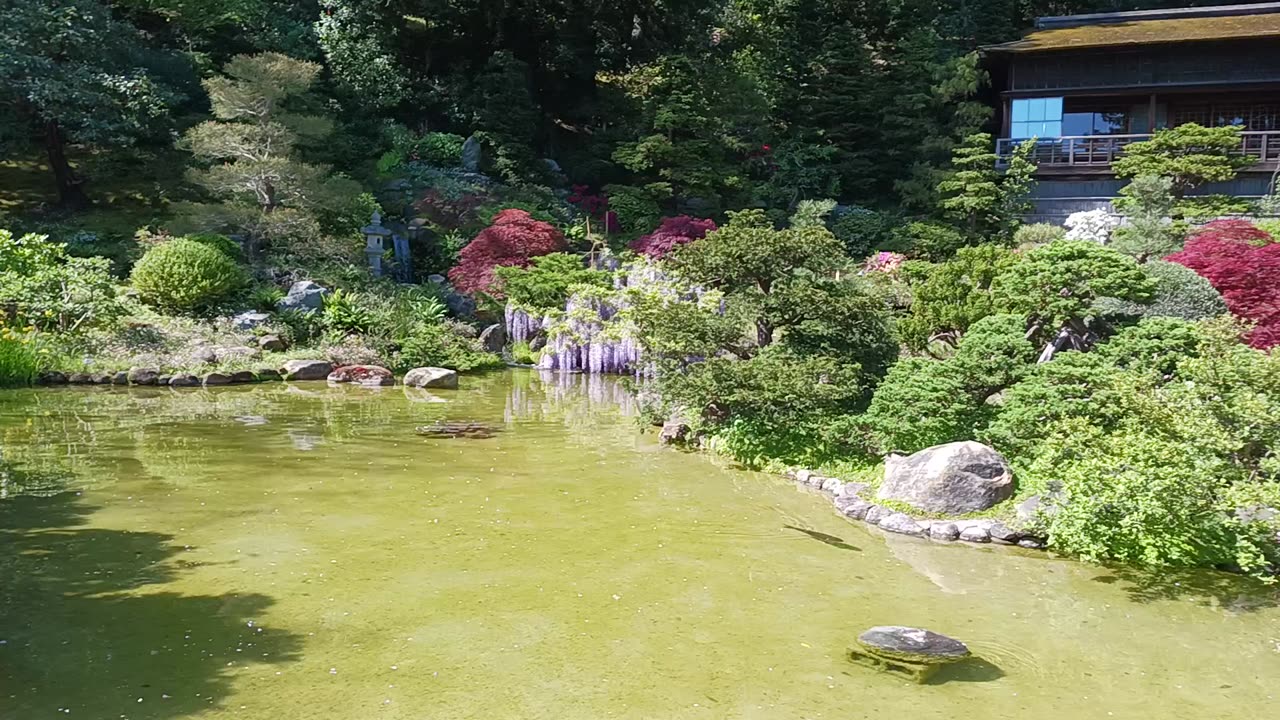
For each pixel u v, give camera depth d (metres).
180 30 24.78
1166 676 4.45
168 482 7.75
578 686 4.14
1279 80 22.73
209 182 18.55
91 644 4.42
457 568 5.75
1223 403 6.34
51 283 14.62
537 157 27.27
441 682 4.13
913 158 26.58
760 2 30.72
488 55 28.95
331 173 23.05
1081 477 6.22
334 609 4.99
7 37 17.67
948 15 30.48
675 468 8.91
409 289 19.12
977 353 8.27
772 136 28.09
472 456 9.23
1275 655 4.73
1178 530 6.09
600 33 29.53
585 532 6.64
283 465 8.53
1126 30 24.77
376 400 13.01
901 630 4.72
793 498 7.83
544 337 18.42
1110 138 23.42
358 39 26.84
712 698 4.05
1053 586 5.74
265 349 15.76
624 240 23.31
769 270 9.99
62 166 20.34
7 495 7.19
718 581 5.66
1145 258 14.90
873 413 8.61
